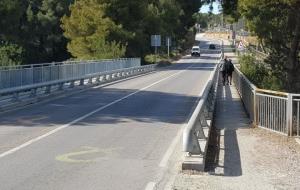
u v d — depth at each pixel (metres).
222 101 27.11
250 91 19.59
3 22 66.94
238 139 15.12
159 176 10.07
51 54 89.88
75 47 69.81
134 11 75.06
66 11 90.31
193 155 10.85
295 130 15.56
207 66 76.44
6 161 11.23
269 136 15.64
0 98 22.28
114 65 47.19
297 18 21.89
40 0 92.38
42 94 27.17
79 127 16.48
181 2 113.56
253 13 22.55
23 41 82.06
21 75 25.22
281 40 23.77
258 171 10.91
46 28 87.19
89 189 9.02
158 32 89.31
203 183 9.65
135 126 16.89
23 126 16.66
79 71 35.59
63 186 9.20
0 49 47.09
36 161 11.26
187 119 18.89
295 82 22.88
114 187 9.18
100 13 69.94
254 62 36.69
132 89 33.75
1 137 14.41
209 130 14.36
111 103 24.56
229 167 11.26
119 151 12.52
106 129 16.12
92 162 11.24
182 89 33.84
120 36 70.06
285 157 12.51
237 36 128.38
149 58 81.31
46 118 18.75
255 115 17.66
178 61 94.50
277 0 21.34
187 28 132.50
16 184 9.28
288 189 9.45
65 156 11.83
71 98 27.20
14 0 67.50
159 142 13.86
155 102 25.23
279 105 15.99
